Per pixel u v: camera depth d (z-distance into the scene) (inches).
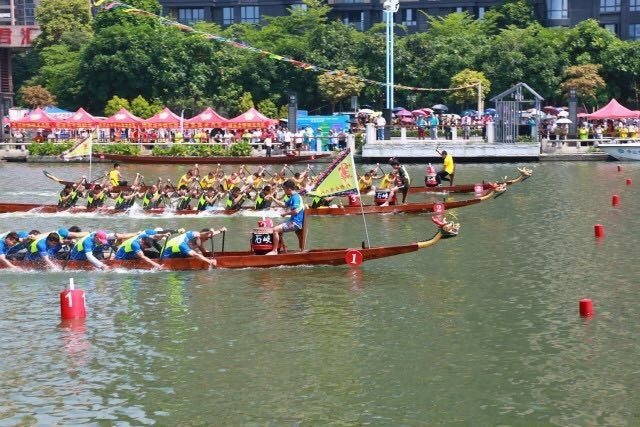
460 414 759.7
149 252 1238.3
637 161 3029.0
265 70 4028.1
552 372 848.9
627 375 838.5
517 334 958.4
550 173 2632.9
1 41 4507.9
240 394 802.8
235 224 1662.2
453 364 871.7
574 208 1860.2
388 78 3336.6
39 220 1713.8
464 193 2076.8
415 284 1171.3
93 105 3978.8
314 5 4549.7
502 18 4471.0
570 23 4542.3
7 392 808.9
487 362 876.0
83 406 778.8
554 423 741.3
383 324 995.9
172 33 4013.3
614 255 1349.7
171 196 1797.5
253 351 910.4
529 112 3435.0
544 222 1672.0
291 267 1251.2
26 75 4800.7
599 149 3120.1
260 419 752.3
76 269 1228.5
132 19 4126.5
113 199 1966.0
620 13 4510.3
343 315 1030.4
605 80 3993.6
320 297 1106.1
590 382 823.7
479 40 4111.7
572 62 3993.6
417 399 790.5
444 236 1219.2
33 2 5890.8
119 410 770.8
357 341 939.3
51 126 3245.6
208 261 1234.0
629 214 1766.7
